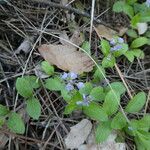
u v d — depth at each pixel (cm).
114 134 23
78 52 25
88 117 23
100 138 22
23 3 27
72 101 22
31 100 23
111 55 25
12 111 23
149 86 26
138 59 27
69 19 27
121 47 25
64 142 23
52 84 23
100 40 27
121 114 23
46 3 26
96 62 26
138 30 28
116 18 29
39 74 24
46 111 24
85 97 22
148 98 25
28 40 26
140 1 30
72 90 23
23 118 23
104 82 24
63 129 23
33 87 24
